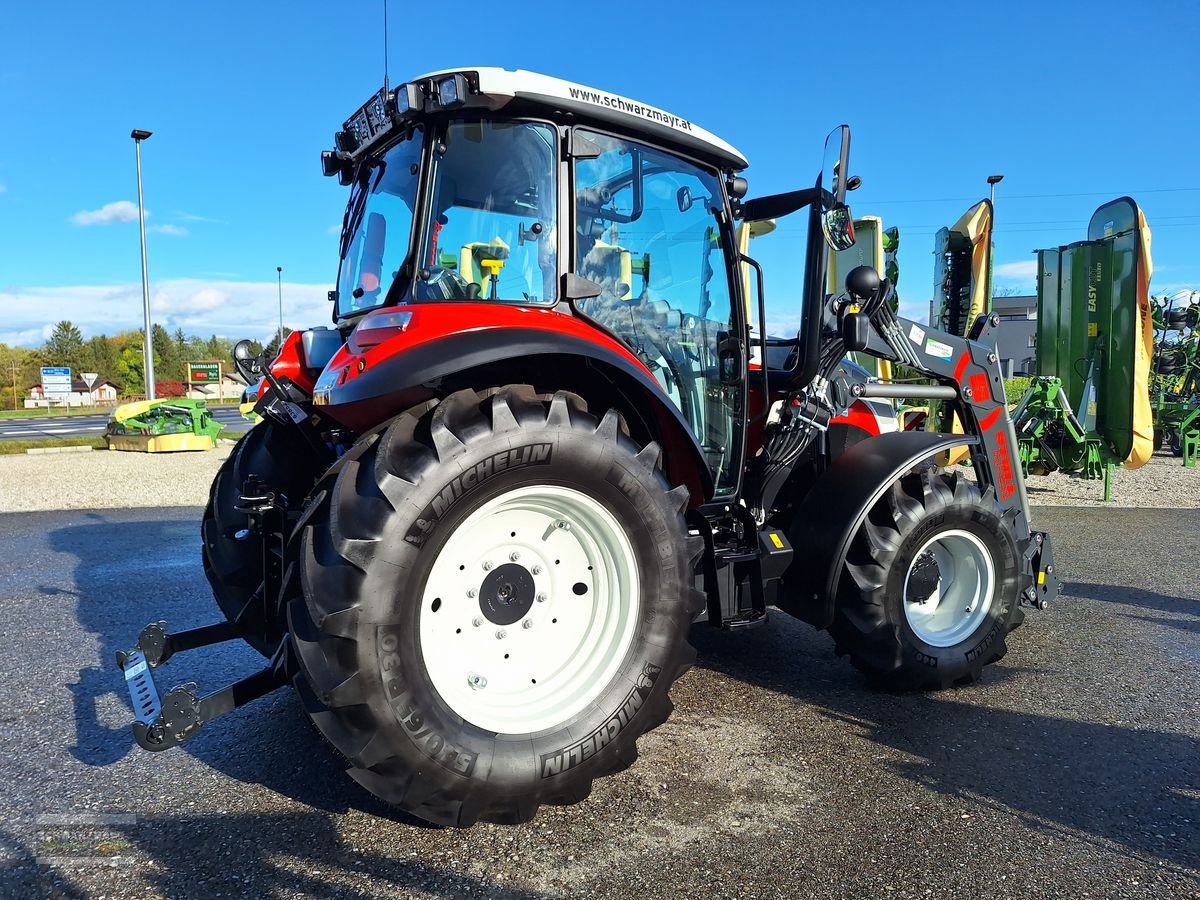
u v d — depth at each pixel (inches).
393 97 106.4
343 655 81.0
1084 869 84.1
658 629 99.7
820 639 163.9
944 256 282.0
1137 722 122.6
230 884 81.1
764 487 135.3
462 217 104.5
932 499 130.4
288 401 128.2
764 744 114.2
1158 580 211.9
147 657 108.9
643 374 105.0
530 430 90.7
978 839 89.7
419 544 84.3
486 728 90.4
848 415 164.4
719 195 131.2
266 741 115.6
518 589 99.2
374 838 89.8
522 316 101.5
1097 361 347.3
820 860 85.4
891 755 110.8
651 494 98.7
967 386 155.3
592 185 113.7
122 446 598.2
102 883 81.4
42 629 170.6
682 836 90.0
